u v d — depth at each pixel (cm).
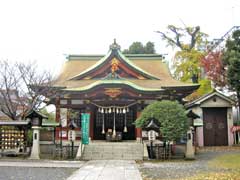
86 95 2731
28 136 2272
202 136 2978
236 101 2789
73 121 2509
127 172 1464
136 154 2209
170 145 2183
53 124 2328
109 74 2780
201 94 3641
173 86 2727
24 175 1372
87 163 1856
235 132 2959
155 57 3481
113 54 2931
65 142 2495
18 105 2605
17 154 2127
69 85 2873
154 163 1867
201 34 4306
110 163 1862
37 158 2048
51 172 1475
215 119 3020
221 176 1264
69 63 3416
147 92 2725
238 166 1594
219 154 2291
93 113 2866
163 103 2103
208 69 2827
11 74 4225
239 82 1892
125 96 2764
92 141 2750
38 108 2495
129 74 3011
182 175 1345
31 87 2436
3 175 1367
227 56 1969
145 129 2125
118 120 2911
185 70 4009
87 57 3472
